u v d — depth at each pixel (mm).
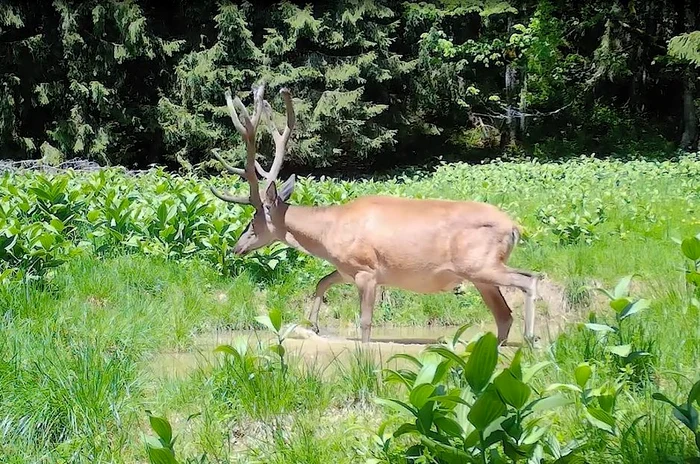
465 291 10328
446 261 8109
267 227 8828
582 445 4156
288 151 29594
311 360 7254
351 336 9367
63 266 9844
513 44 32219
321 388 5953
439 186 19391
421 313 9984
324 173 32281
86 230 11266
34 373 5855
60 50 30031
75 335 7574
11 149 29688
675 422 4594
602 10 32312
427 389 3789
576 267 10367
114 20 29219
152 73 31156
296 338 8711
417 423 3857
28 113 30656
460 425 3840
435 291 8312
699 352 5922
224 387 5922
